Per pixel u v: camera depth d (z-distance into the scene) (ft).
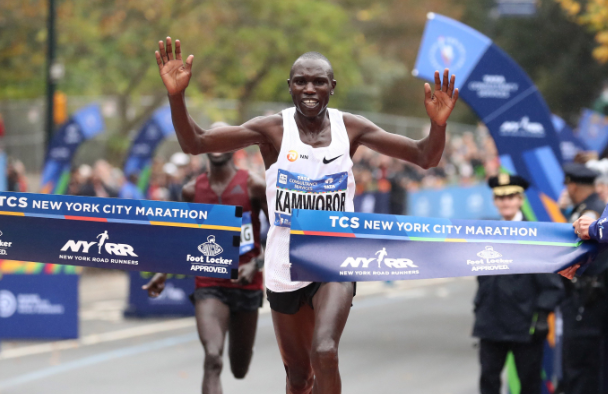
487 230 51.83
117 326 140.67
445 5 536.42
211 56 323.78
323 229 49.44
